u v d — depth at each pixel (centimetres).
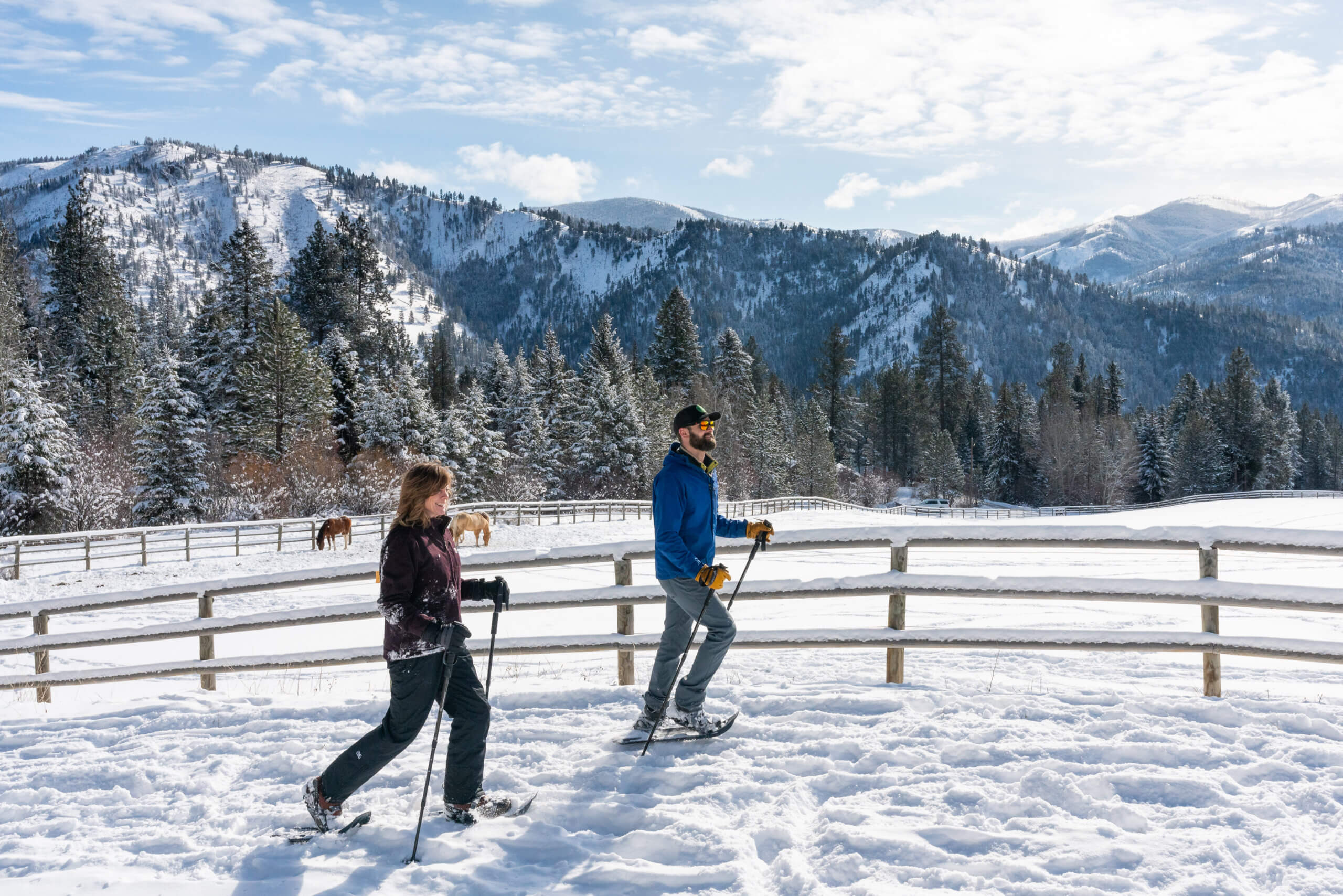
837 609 1324
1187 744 450
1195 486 8694
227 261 5569
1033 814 388
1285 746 443
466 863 367
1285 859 343
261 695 629
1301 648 497
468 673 405
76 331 6888
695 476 461
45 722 596
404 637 385
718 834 376
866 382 12181
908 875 343
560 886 347
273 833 405
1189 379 11094
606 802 413
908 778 425
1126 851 350
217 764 489
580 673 699
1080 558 2080
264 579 673
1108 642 532
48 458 3412
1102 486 8894
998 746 454
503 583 422
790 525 3656
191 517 3806
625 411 5778
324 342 6606
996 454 9888
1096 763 437
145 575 1947
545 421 6231
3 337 4897
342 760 397
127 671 713
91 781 479
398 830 397
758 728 495
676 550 452
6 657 1202
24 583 1855
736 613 1317
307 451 4509
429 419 4772
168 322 9762
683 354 7150
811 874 346
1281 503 4556
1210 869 338
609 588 590
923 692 545
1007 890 330
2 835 418
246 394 4872
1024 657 795
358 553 2319
